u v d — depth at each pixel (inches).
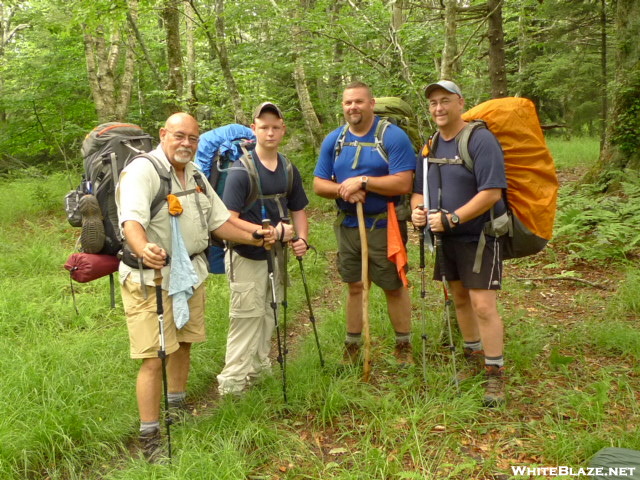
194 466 116.3
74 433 132.3
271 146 146.2
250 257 148.9
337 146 156.3
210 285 247.6
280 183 151.0
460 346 173.8
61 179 536.4
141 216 122.5
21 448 123.0
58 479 122.3
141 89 585.6
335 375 158.1
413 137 174.6
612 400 139.9
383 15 390.3
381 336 187.6
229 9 379.9
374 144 151.9
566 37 593.0
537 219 141.6
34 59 513.7
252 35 455.5
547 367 161.2
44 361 163.9
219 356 179.3
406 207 159.2
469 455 121.4
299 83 481.4
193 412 151.5
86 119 526.6
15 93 500.7
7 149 527.2
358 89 149.9
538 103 806.5
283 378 144.3
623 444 117.7
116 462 128.8
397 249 151.2
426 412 135.3
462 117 146.9
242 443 125.7
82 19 352.8
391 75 384.2
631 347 167.5
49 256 291.4
